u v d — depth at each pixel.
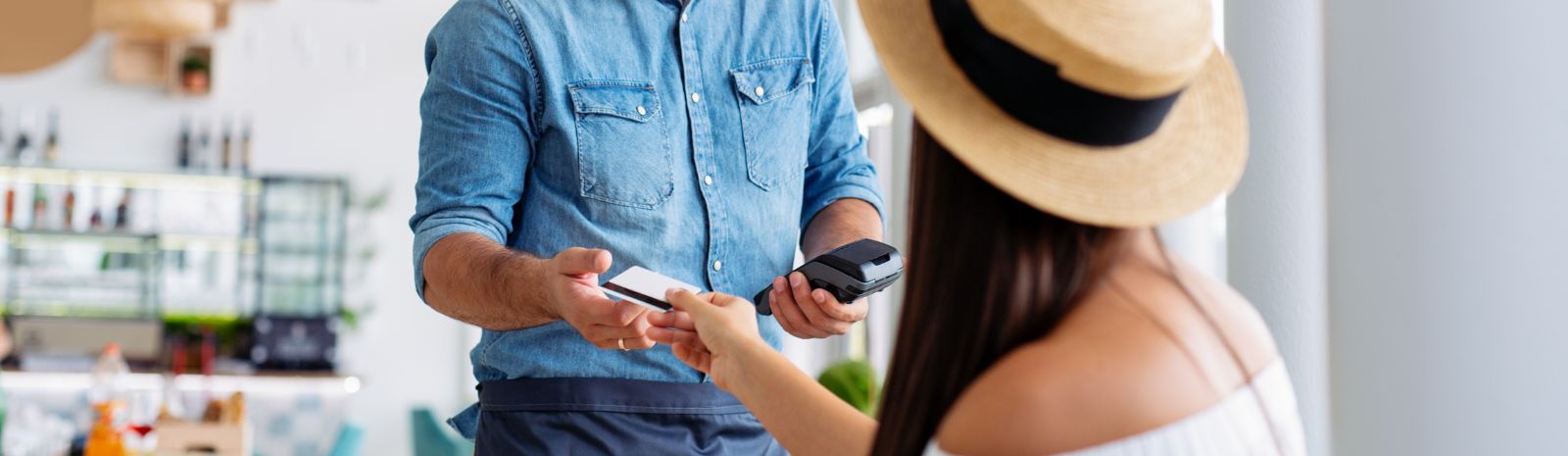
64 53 4.04
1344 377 1.67
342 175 7.69
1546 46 1.46
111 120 7.40
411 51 7.80
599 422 1.69
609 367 1.70
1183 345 0.87
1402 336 1.59
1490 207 1.50
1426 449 1.57
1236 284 1.95
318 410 7.15
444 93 1.72
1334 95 1.68
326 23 7.70
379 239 7.72
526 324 1.60
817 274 1.55
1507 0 1.48
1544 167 1.46
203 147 7.48
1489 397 1.51
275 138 7.61
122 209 7.27
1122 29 0.87
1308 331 1.88
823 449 1.20
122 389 4.31
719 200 1.77
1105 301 0.88
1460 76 1.52
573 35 1.72
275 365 7.08
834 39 1.93
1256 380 0.93
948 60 0.91
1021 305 0.89
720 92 1.78
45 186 7.25
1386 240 1.60
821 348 6.01
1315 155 1.88
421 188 1.75
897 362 0.96
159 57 7.38
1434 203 1.55
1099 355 0.84
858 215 1.90
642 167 1.72
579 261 1.43
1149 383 0.84
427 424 5.56
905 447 0.92
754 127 1.80
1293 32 1.88
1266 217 1.90
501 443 1.73
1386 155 1.60
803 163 1.88
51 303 7.21
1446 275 1.54
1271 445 0.91
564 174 1.73
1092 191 0.88
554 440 1.69
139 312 7.30
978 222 0.90
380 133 7.74
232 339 7.37
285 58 7.64
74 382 6.83
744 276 1.79
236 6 7.60
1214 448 0.85
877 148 5.84
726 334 1.28
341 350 7.64
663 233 1.73
